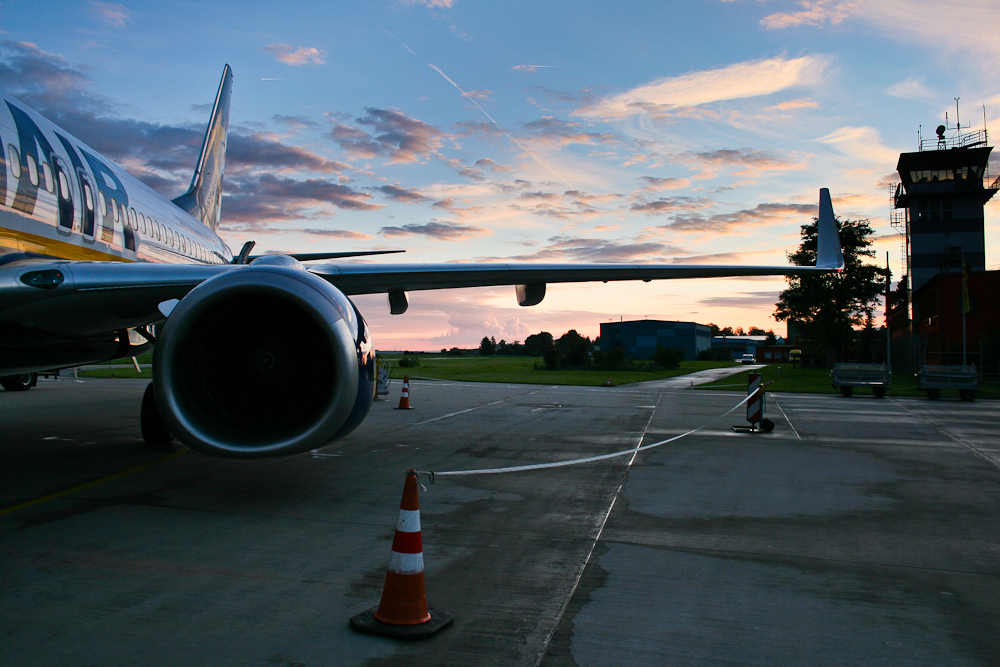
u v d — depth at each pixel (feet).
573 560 13.64
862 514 17.80
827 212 31.91
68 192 20.33
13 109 18.79
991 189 148.15
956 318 112.06
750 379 35.91
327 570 12.77
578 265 26.55
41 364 21.40
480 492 20.08
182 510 17.21
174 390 16.37
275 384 17.89
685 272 28.02
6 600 10.98
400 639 9.80
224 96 45.32
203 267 18.99
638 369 136.67
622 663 9.20
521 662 9.17
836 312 164.35
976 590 12.20
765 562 13.66
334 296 16.93
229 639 9.70
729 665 9.21
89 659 8.99
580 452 27.94
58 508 17.20
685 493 20.18
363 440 30.71
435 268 24.21
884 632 10.35
